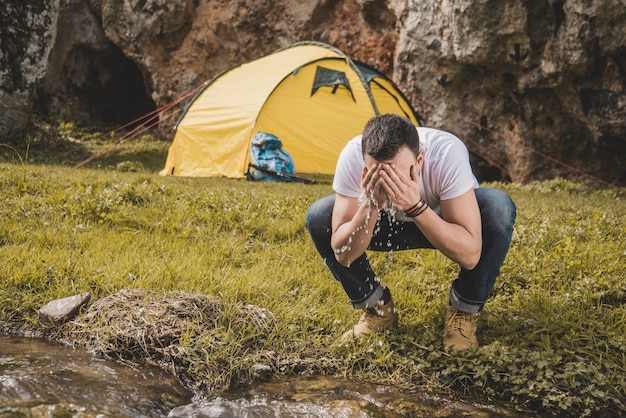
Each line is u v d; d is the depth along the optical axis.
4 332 3.63
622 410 3.01
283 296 4.20
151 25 16.47
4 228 5.14
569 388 3.10
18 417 2.53
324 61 12.12
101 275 4.20
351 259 3.22
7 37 12.10
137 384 3.01
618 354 3.41
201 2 16.66
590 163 12.86
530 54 11.98
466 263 3.10
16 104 12.52
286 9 16.03
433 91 13.82
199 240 5.38
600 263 4.86
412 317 3.97
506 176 14.05
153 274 4.29
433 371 3.29
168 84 16.89
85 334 3.52
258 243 5.50
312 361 3.38
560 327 3.69
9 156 11.98
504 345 3.46
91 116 17.91
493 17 11.95
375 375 3.28
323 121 12.12
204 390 3.08
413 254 5.25
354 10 15.53
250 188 8.82
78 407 2.66
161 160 14.29
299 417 2.78
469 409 2.98
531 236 5.68
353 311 4.01
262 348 3.46
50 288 4.03
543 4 11.62
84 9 17.17
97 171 9.91
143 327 3.46
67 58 17.17
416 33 13.48
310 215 3.45
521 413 2.98
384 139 2.81
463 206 3.07
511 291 4.46
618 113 11.63
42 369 3.04
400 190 2.86
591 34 11.09
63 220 5.73
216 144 11.73
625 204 8.92
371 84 12.88
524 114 12.95
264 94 11.65
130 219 5.77
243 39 16.52
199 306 3.69
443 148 3.09
